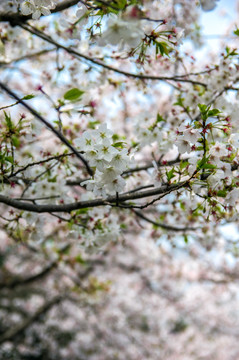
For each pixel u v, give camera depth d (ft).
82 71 12.28
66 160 9.95
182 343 33.30
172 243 11.84
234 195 6.31
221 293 31.63
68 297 27.99
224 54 10.10
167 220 12.32
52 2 6.71
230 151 6.59
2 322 31.71
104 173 6.34
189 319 34.22
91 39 7.05
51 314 31.65
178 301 33.24
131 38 5.06
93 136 6.29
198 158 6.23
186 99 10.88
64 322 31.35
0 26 10.61
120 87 12.75
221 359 32.12
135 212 10.85
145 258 28.43
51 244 22.84
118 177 6.57
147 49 7.16
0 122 8.60
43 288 32.17
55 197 9.70
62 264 23.16
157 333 33.73
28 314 32.42
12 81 16.34
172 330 39.63
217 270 27.32
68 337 33.14
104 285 25.70
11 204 7.60
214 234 14.49
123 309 31.17
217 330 34.47
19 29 11.17
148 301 32.81
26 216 8.80
